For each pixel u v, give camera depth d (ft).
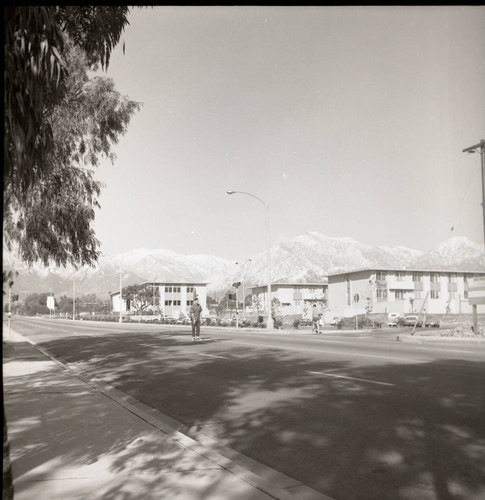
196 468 17.81
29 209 48.21
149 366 49.11
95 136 54.95
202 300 429.38
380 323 159.63
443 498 15.19
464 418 23.84
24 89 14.52
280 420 25.31
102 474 17.15
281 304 335.47
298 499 15.20
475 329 83.66
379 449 19.92
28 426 24.08
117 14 21.76
